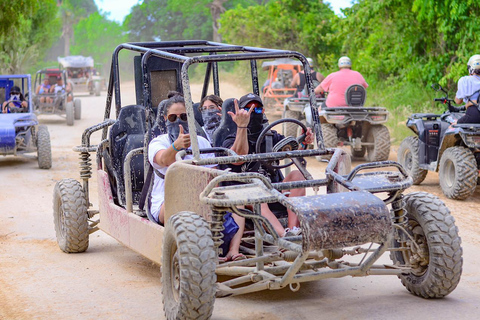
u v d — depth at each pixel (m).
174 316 4.17
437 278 4.58
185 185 4.46
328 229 3.91
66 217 6.30
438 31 15.65
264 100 23.02
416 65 17.11
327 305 4.72
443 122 9.73
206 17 60.31
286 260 4.40
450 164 8.92
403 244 4.86
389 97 18.80
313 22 30.61
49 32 37.28
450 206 8.41
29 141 12.00
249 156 4.66
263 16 31.88
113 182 6.34
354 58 23.25
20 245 6.75
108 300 4.96
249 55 4.95
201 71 36.75
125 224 5.57
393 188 4.39
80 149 6.59
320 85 12.86
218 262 4.31
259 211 4.34
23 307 4.80
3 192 9.57
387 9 17.27
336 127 12.71
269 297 4.95
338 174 4.61
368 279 5.41
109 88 6.71
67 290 5.22
